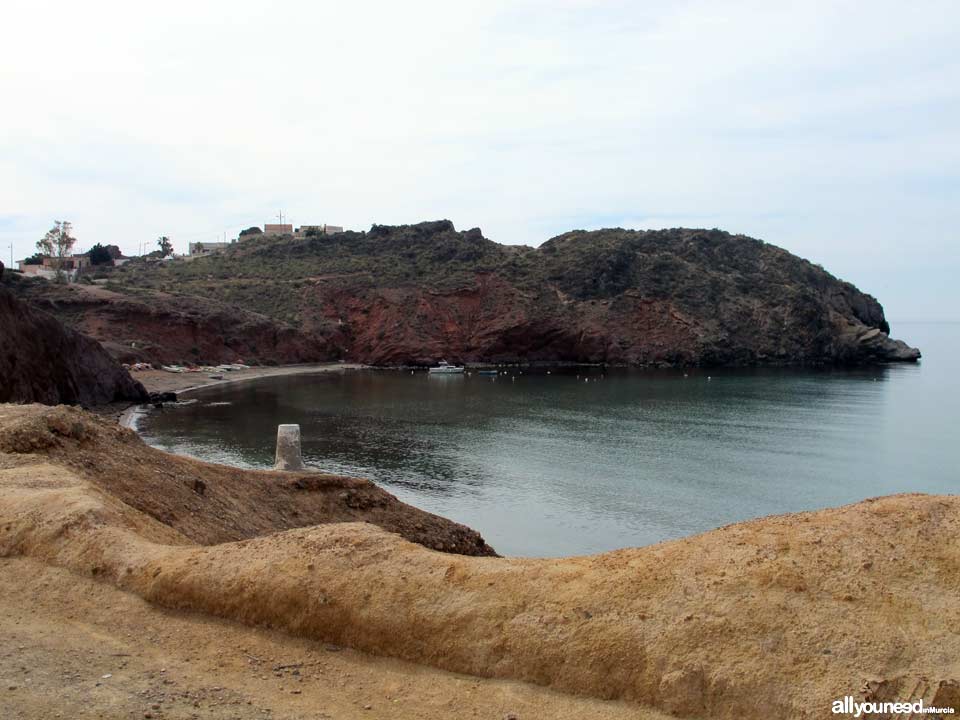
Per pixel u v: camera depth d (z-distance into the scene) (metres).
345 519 22.83
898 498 9.24
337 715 7.60
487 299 124.31
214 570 9.98
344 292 124.81
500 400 78.44
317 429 58.28
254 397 76.38
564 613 8.42
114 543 11.09
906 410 73.81
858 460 49.91
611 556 9.29
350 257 144.62
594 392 86.44
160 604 9.91
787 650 7.40
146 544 11.19
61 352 56.16
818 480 43.84
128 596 10.09
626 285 128.25
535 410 71.62
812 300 128.50
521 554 29.72
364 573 9.44
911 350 135.75
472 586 9.03
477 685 8.14
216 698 7.77
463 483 41.59
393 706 7.86
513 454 50.25
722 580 8.25
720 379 101.50
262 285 126.50
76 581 10.45
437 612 8.84
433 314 122.12
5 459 15.14
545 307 122.56
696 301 125.50
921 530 8.41
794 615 7.70
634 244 141.38
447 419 65.19
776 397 83.12
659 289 126.75
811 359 125.69
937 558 7.98
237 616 9.56
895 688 6.89
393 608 9.01
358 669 8.57
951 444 56.12
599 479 43.22
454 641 8.57
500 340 119.75
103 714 7.21
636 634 7.95
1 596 10.12
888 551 8.20
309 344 115.31
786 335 124.75
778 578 8.09
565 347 121.06
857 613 7.58
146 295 105.69
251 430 55.44
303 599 9.34
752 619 7.75
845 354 128.75
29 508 12.16
